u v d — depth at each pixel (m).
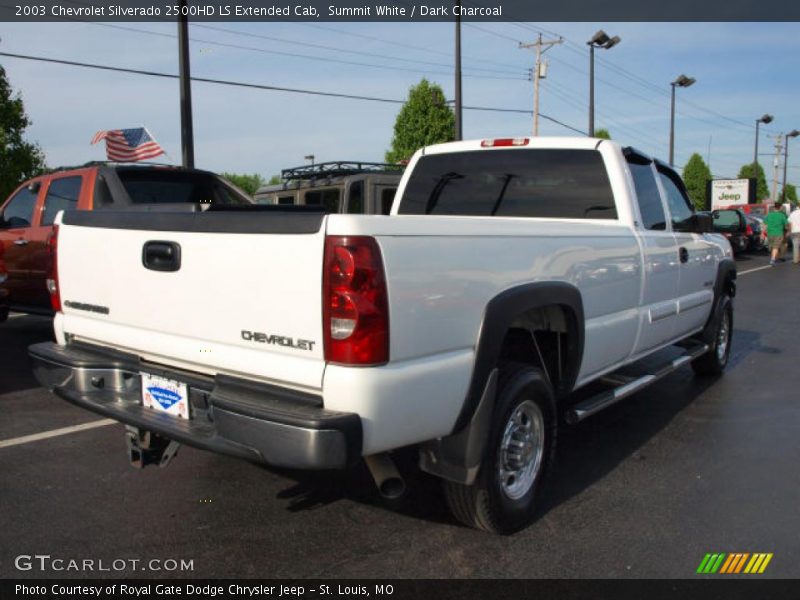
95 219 3.59
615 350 4.54
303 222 2.71
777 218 21.30
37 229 7.93
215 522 3.65
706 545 3.46
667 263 5.25
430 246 2.87
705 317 6.48
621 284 4.48
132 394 3.54
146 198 7.75
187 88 13.27
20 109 16.66
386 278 2.68
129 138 13.45
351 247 2.61
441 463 3.23
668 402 6.14
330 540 3.47
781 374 7.26
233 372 3.03
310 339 2.74
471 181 5.32
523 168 5.12
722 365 7.12
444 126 30.52
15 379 6.63
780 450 4.89
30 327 9.44
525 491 3.63
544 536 3.54
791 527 3.67
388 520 3.69
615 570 3.21
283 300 2.79
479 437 3.17
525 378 3.48
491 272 3.21
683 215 6.00
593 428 5.37
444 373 2.95
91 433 5.07
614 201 4.78
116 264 3.48
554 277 3.69
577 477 4.35
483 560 3.29
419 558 3.30
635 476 4.38
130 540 3.45
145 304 3.35
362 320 2.62
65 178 7.91
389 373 2.71
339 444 2.61
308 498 3.96
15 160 16.55
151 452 3.71
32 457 4.58
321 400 2.73
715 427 5.42
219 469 4.37
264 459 2.75
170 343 3.25
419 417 2.88
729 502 3.98
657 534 3.57
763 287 15.36
